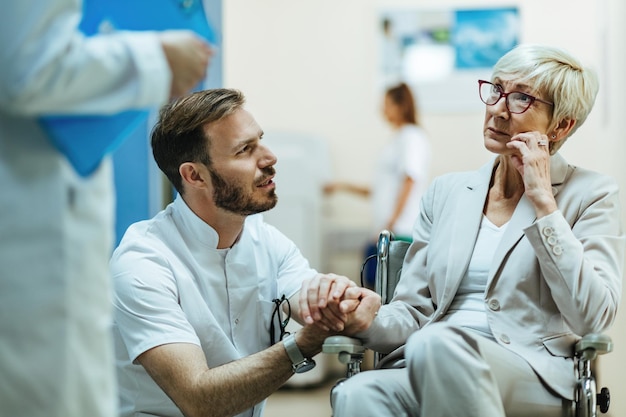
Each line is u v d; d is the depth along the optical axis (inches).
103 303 59.6
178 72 57.5
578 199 83.3
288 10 251.0
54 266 56.1
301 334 82.2
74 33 53.6
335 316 81.6
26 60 51.7
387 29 246.7
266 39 251.9
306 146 232.8
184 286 86.1
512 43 240.7
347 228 246.8
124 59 54.8
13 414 55.9
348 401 74.8
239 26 251.8
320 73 250.5
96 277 58.9
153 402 87.3
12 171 55.4
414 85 245.3
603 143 186.4
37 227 55.8
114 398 61.1
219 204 85.7
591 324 77.3
